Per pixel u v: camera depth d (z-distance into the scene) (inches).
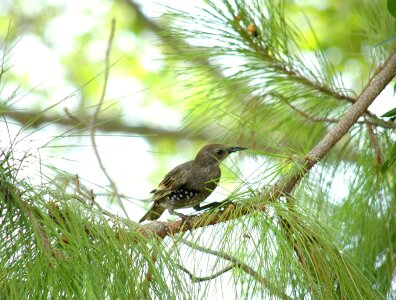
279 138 374.6
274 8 380.8
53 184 238.5
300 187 334.0
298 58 372.2
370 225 339.0
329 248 236.4
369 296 242.7
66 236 220.8
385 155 349.1
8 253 221.0
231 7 363.3
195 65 382.0
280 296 221.8
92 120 346.0
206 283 227.8
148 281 223.9
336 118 370.0
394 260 339.6
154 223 274.1
